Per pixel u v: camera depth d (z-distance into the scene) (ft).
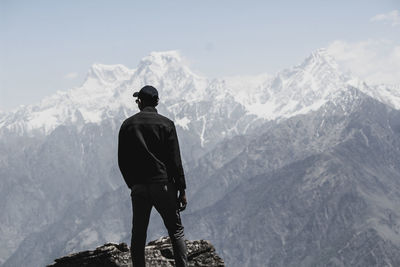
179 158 26.35
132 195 26.23
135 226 26.35
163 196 25.99
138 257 26.50
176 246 26.63
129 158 26.09
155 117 26.35
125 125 26.32
